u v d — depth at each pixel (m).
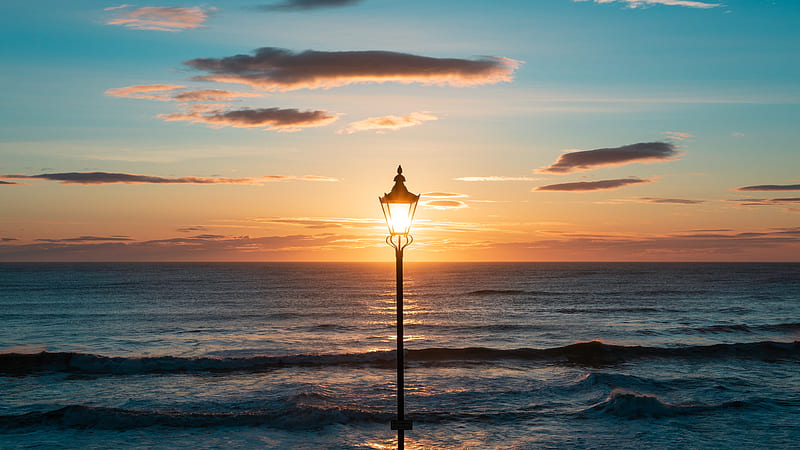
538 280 114.81
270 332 35.53
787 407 16.86
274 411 15.68
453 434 14.55
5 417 14.90
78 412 15.18
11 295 67.62
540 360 24.69
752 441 14.11
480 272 172.75
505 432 14.73
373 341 32.06
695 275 139.25
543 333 35.59
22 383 20.23
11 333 34.91
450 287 91.31
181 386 19.78
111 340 32.09
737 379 20.73
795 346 26.16
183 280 110.25
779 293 72.69
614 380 19.80
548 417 15.96
